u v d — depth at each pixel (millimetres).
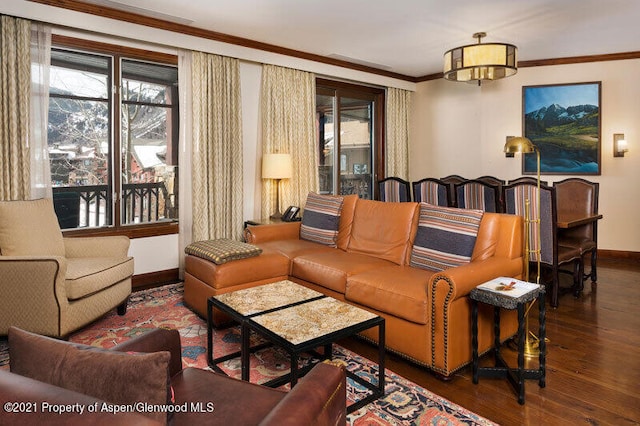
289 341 1779
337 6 3588
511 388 2182
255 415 1170
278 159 4531
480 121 5973
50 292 2543
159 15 3762
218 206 4367
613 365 2432
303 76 5105
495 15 3826
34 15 3266
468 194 4070
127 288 3217
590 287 4055
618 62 5211
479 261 2588
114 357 880
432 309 2254
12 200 3027
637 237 5258
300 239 4020
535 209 3457
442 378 2242
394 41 4578
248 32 4250
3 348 2596
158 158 4234
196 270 3180
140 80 4062
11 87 3219
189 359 2473
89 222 3863
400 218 3223
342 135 5883
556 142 5547
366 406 1984
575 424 1857
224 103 4391
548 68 5539
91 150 3826
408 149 6508
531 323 3098
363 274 2727
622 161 5262
